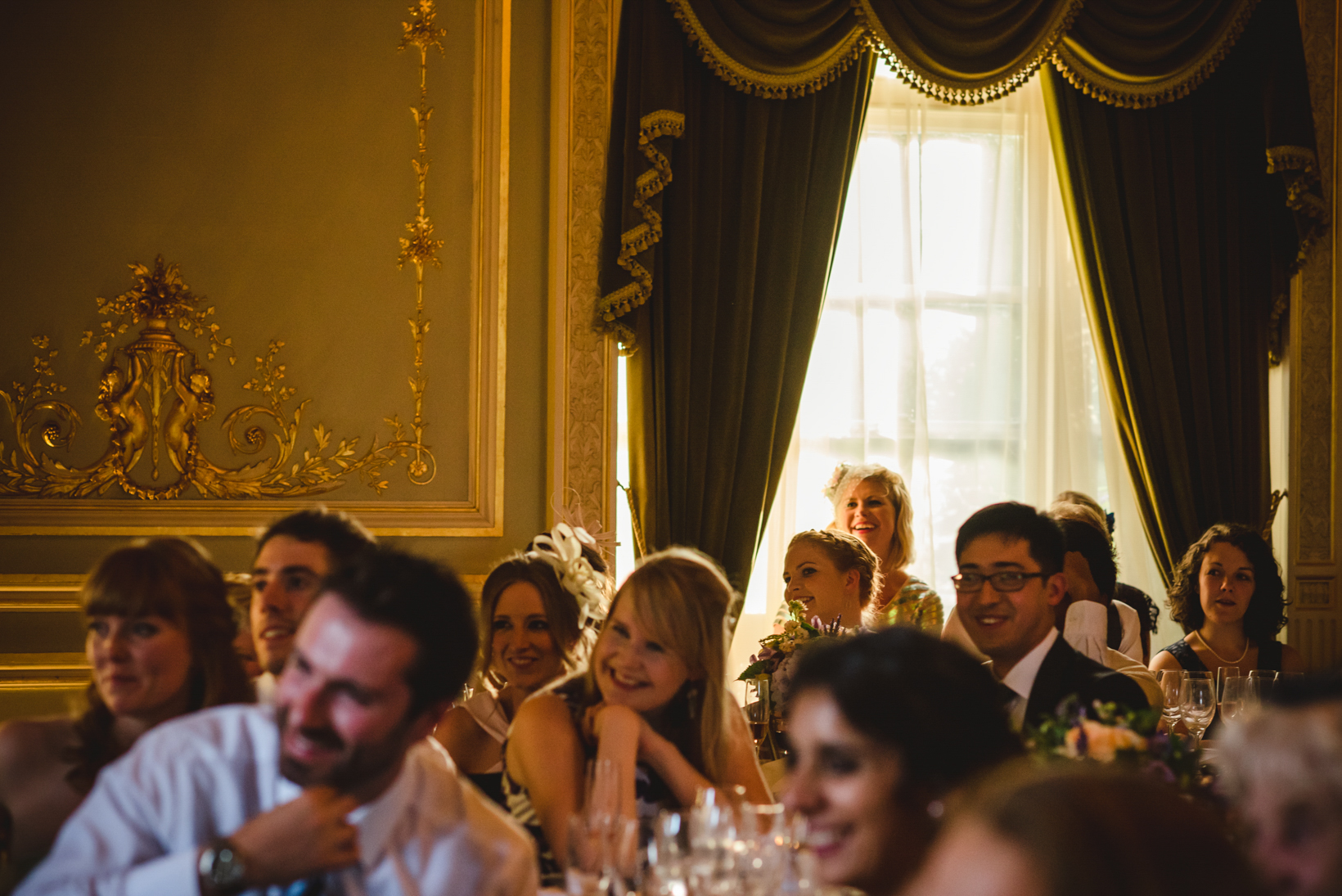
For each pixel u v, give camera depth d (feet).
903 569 16.70
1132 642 13.80
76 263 16.63
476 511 17.75
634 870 5.97
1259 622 14.71
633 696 7.88
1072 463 20.85
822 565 13.50
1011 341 20.85
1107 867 2.27
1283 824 3.06
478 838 5.50
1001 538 8.64
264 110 17.25
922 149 20.54
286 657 7.24
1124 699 8.34
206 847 4.66
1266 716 3.25
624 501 18.38
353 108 17.53
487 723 10.13
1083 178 19.51
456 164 17.79
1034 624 8.63
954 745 4.49
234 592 8.29
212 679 6.48
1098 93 19.29
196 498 16.90
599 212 17.92
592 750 7.90
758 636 19.71
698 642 7.93
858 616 13.71
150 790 5.20
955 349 20.76
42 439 16.47
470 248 17.83
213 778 5.27
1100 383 20.75
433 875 5.36
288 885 4.81
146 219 16.87
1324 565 20.22
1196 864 2.32
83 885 4.74
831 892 5.05
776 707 11.87
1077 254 19.71
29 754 6.41
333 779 4.96
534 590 10.43
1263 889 2.37
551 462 17.83
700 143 18.12
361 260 17.52
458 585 5.21
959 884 2.38
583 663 10.05
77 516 16.44
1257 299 19.93
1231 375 19.71
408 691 4.96
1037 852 2.31
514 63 17.97
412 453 17.61
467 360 17.81
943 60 18.57
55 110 16.61
